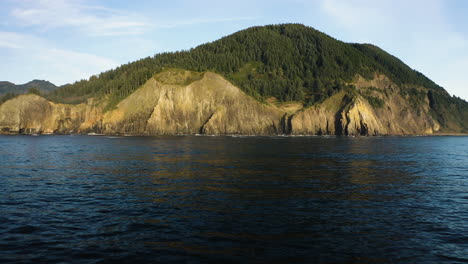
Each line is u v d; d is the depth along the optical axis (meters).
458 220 19.44
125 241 15.45
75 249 14.58
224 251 14.23
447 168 43.56
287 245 14.98
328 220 18.77
